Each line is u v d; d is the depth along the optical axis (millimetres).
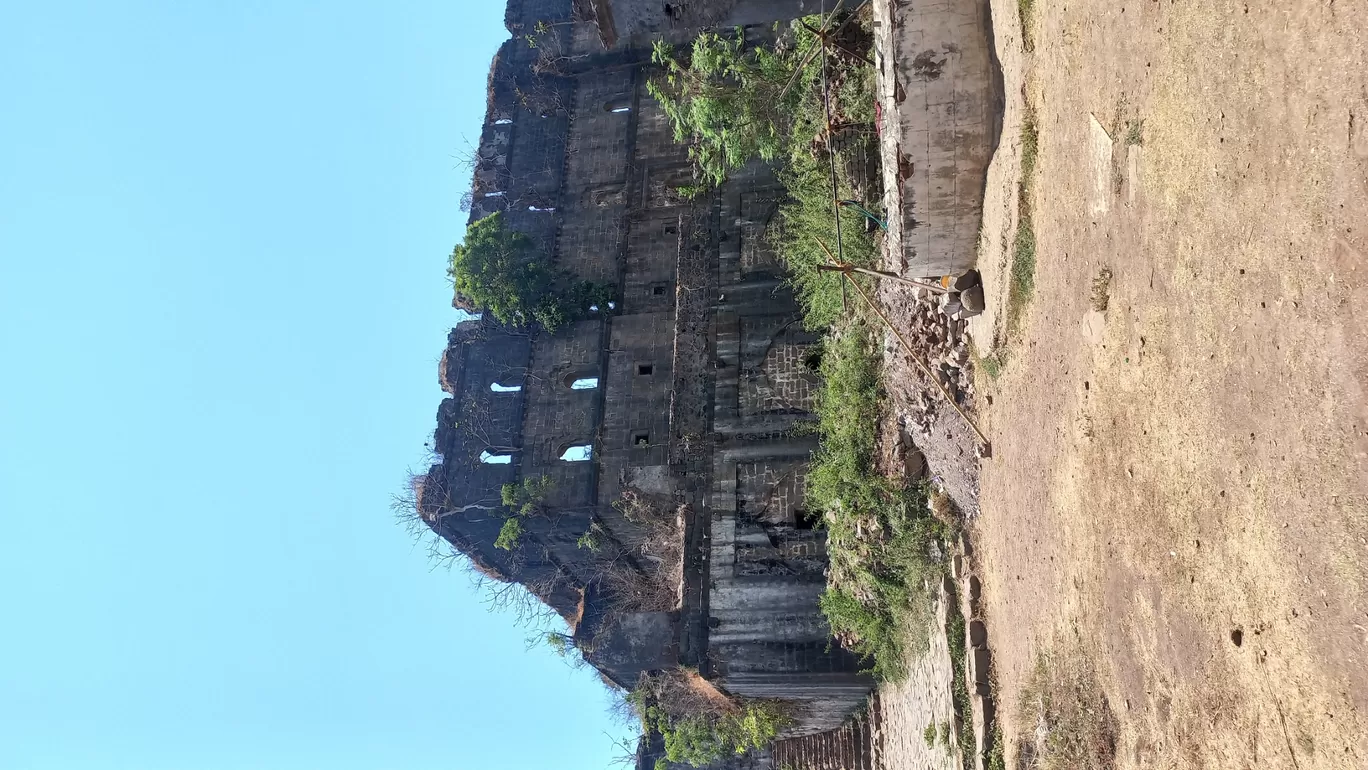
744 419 20469
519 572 26312
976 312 10469
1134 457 6738
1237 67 5129
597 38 30266
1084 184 7367
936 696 13148
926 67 9430
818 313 17266
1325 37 4418
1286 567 4918
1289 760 4965
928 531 13406
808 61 14594
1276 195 4859
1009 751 10219
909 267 10578
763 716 20625
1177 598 6164
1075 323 7715
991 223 9766
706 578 19312
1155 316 6289
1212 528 5680
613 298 27062
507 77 31203
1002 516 10305
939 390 12086
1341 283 4398
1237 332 5293
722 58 17969
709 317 21531
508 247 26859
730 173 22750
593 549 24453
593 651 23031
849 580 16172
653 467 24469
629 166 29016
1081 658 7957
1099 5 6891
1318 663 4676
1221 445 5531
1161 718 6461
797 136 16109
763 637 18781
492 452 25922
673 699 22922
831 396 16469
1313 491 4664
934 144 9695
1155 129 6117
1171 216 5984
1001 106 9289
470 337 27359
